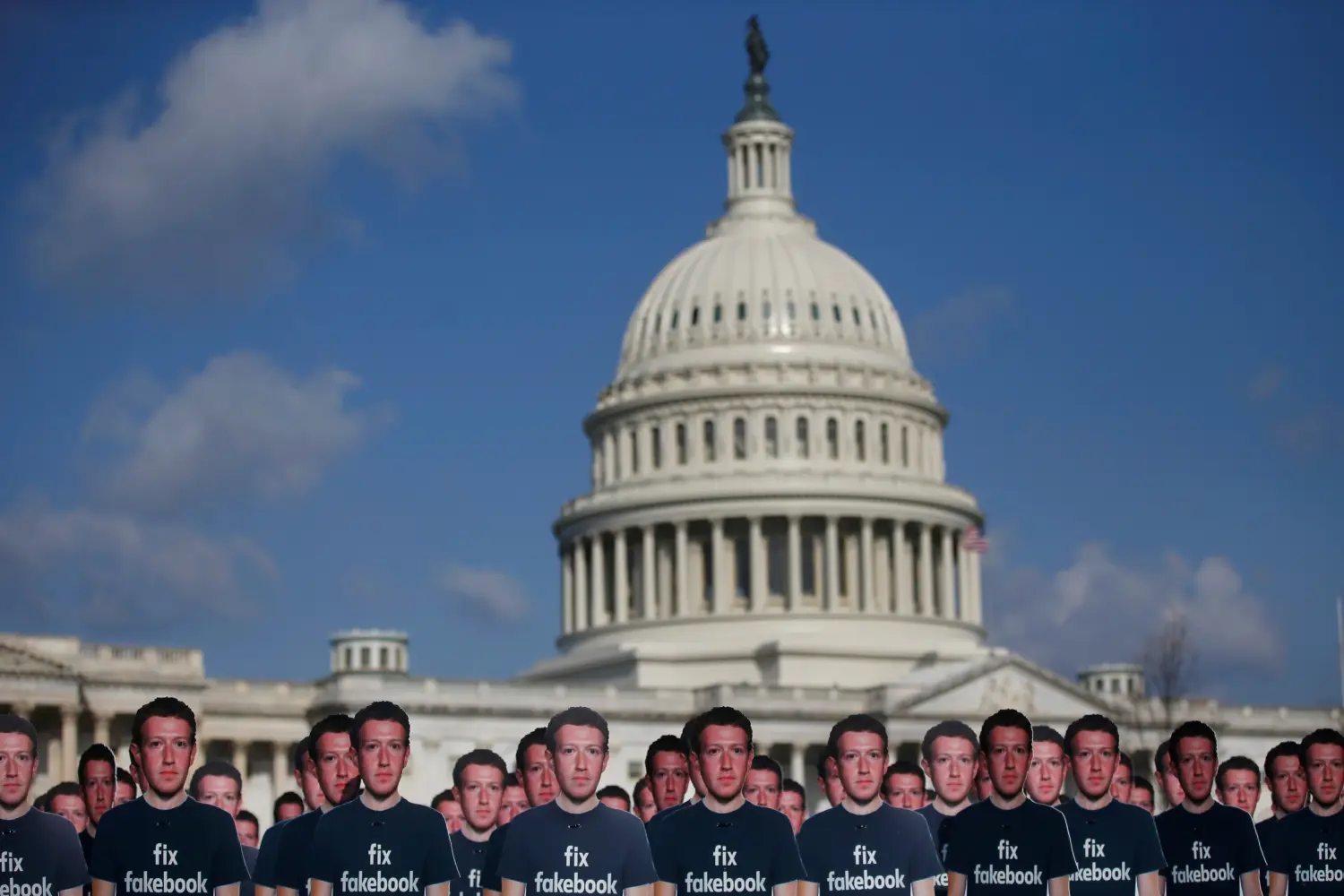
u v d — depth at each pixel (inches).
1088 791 1425.9
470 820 1592.0
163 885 1310.3
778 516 7805.1
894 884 1300.4
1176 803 1720.0
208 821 1323.8
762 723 6998.0
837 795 1568.7
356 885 1249.4
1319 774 1556.3
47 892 1300.4
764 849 1253.7
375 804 1264.8
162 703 1322.6
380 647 7805.1
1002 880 1343.5
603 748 1213.1
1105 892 1416.1
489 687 6761.8
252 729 6584.6
